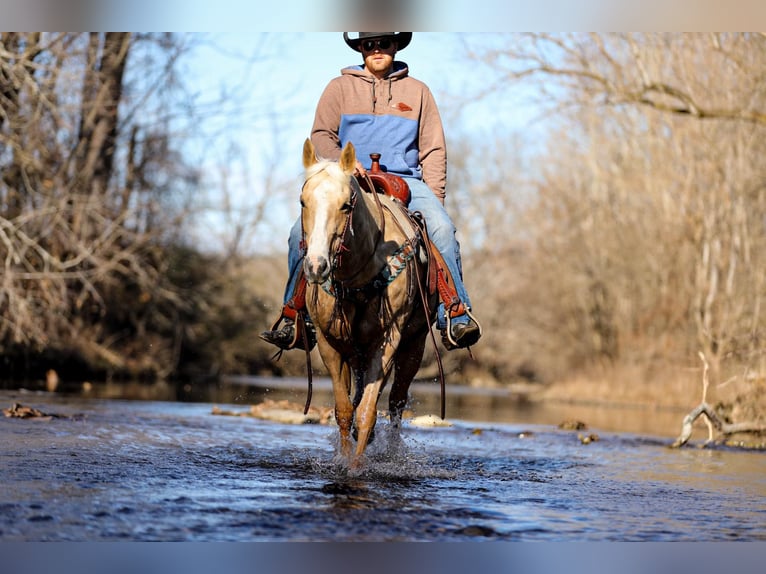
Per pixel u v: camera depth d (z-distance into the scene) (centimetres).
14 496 530
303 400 1764
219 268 3266
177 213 2853
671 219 2688
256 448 829
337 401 683
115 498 538
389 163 769
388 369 675
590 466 829
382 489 612
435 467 750
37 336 2045
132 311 2791
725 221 2278
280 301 3675
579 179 3472
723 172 2286
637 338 3061
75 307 2519
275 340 751
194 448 808
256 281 3712
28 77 1945
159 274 2730
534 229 4062
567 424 1332
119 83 2508
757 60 1847
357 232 630
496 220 4544
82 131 2308
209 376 3111
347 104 780
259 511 516
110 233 2386
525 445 1017
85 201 2234
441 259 734
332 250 587
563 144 3466
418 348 756
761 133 2173
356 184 635
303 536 469
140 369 2680
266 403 1283
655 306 2952
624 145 2942
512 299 4366
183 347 3086
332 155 765
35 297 2142
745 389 1348
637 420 1711
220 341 3234
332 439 770
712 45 1867
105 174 2534
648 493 662
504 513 545
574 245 3525
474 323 727
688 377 2478
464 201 4616
